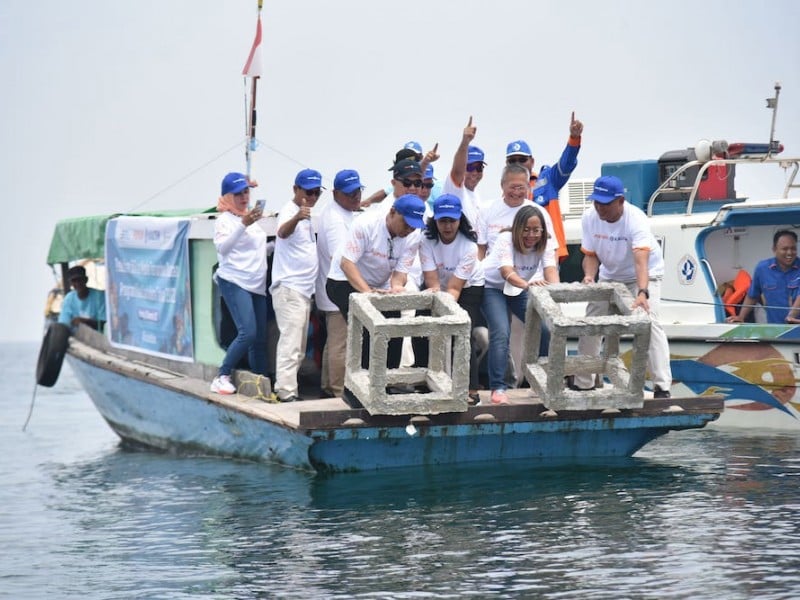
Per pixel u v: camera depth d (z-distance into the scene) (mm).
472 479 12188
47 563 9930
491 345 12656
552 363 12047
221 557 9766
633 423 12727
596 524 10297
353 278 12461
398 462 12641
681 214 17969
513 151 14906
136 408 16656
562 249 14930
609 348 12570
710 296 17297
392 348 12805
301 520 10844
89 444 18250
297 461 12945
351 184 13242
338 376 13570
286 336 13344
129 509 12070
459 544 9758
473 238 12641
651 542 9672
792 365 16156
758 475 12461
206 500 12109
